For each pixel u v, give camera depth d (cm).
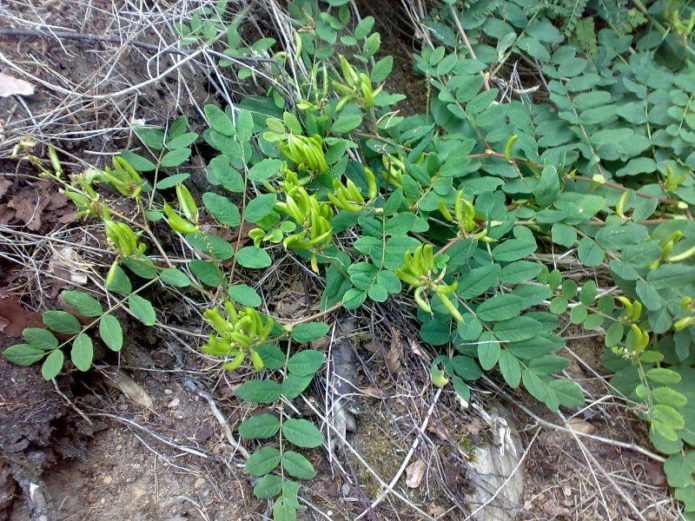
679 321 48
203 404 50
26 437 43
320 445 48
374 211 50
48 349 44
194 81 57
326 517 46
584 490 53
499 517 49
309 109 54
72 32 53
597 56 67
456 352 54
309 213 45
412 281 43
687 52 69
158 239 52
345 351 52
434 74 60
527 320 47
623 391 54
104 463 47
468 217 47
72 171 50
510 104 61
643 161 59
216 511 46
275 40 63
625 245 50
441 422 50
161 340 51
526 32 66
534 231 59
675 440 49
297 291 54
